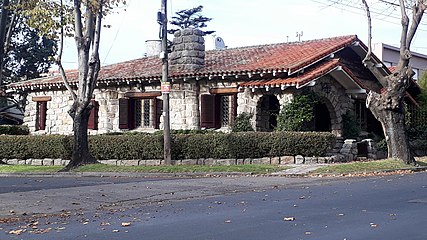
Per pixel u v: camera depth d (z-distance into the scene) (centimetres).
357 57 2881
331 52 2541
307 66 2391
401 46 2170
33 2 2292
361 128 2817
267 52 2789
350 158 2444
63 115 3058
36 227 991
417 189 1420
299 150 2233
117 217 1088
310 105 2336
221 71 2520
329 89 2503
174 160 2311
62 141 2503
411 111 3139
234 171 2008
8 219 1105
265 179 1805
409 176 1827
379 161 2175
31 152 2569
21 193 1483
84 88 2233
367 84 2909
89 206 1277
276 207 1151
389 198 1253
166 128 2248
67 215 1149
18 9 2569
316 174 1916
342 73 2481
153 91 2775
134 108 2847
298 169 2019
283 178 1838
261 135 2247
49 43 4259
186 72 2633
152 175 2016
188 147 2295
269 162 2250
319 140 2242
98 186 1631
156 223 988
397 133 2202
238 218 1013
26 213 1174
